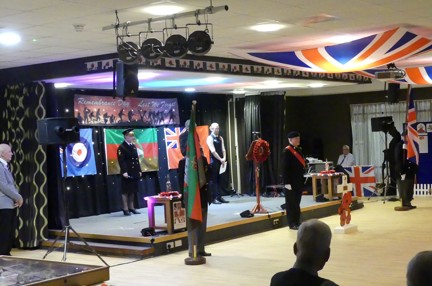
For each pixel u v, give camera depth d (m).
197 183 7.89
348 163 14.92
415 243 8.74
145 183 12.57
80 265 4.72
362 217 11.44
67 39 7.51
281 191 14.08
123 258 8.52
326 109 16.39
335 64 8.79
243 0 5.95
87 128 11.57
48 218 9.98
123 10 6.13
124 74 7.84
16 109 9.83
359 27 7.64
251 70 10.29
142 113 12.54
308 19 7.01
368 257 7.91
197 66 9.30
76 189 11.32
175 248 8.79
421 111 15.08
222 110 14.35
